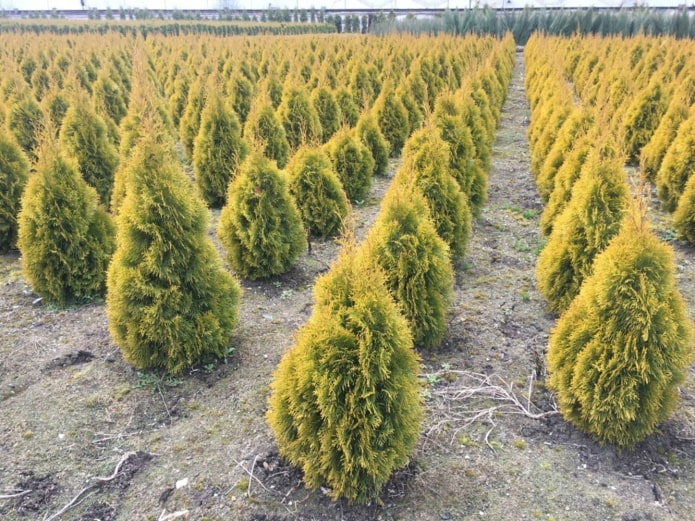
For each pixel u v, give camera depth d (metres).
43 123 6.27
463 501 3.51
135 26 38.00
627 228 3.72
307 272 6.90
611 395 3.66
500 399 4.47
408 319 4.91
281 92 12.93
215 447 3.97
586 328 3.80
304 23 45.56
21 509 3.45
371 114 10.80
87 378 4.70
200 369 4.84
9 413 4.26
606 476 3.70
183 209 4.46
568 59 21.48
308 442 3.38
